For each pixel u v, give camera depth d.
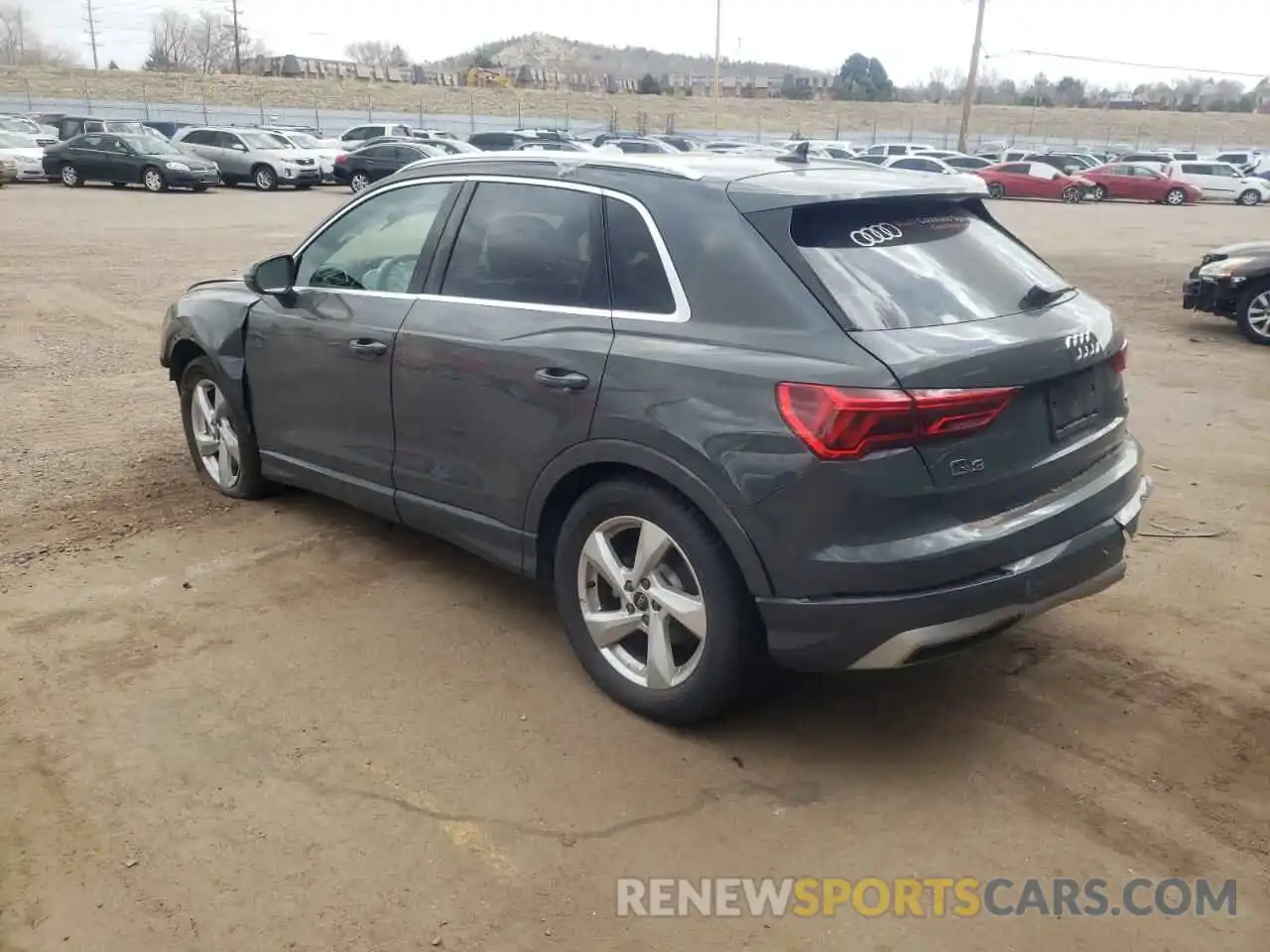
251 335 5.34
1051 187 39.50
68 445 6.86
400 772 3.53
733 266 3.50
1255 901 3.01
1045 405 3.51
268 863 3.10
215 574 4.98
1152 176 39.09
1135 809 3.40
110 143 29.42
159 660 4.20
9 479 6.20
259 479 5.72
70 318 11.32
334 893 2.99
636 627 3.82
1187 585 5.04
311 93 75.38
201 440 6.00
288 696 3.97
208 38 104.38
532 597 4.81
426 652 4.31
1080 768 3.61
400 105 75.94
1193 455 7.15
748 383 3.32
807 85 114.62
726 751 3.68
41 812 3.30
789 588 3.31
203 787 3.43
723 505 3.36
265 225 21.06
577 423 3.75
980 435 3.30
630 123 76.19
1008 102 114.06
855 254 3.54
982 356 3.30
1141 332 11.94
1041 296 3.76
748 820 3.32
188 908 2.93
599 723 3.83
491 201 4.32
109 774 3.49
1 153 29.95
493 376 4.04
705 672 3.59
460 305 4.27
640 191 3.82
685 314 3.58
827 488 3.19
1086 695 4.05
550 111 81.06
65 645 4.31
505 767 3.57
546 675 4.14
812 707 3.96
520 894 3.00
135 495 5.97
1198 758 3.66
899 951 2.84
